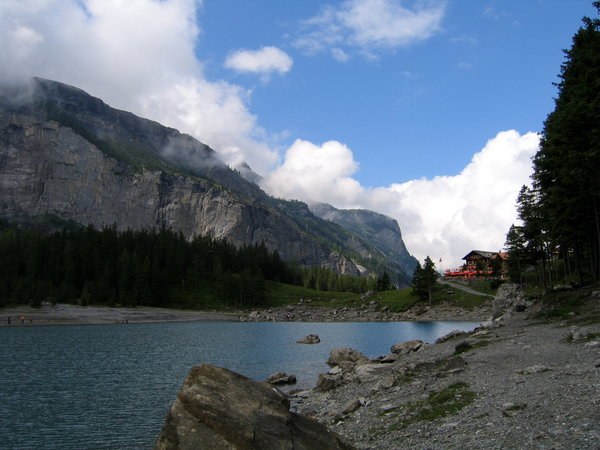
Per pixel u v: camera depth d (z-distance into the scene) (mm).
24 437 23062
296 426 12023
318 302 182125
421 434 15375
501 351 29219
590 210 46594
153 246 189250
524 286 111375
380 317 147125
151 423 25547
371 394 25703
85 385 36062
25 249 158625
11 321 108875
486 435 13500
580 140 39094
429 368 28891
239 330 101938
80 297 145000
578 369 19859
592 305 39375
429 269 146000
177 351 58594
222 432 10523
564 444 11234
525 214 70500
